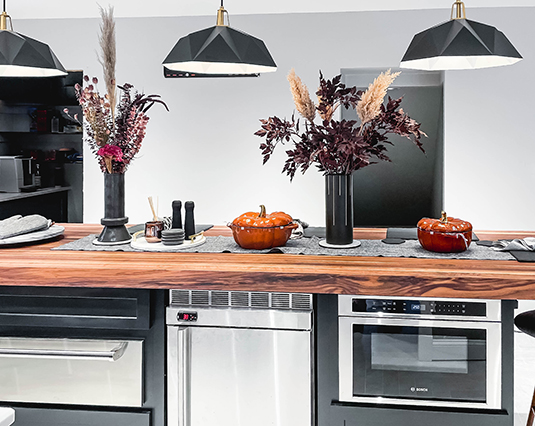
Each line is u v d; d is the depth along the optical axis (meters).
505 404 1.82
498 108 4.21
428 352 1.84
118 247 2.24
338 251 2.13
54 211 5.75
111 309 1.95
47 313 1.98
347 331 1.88
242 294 1.90
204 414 1.94
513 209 4.27
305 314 1.85
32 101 5.78
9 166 5.08
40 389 2.01
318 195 4.53
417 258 1.99
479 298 1.77
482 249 2.16
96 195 4.71
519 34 4.13
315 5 4.18
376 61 4.34
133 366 1.96
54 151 5.88
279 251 2.12
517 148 4.22
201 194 4.63
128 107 2.24
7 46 2.16
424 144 4.54
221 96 4.54
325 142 2.07
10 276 1.91
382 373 1.88
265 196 4.59
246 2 4.12
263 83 4.48
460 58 2.31
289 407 1.89
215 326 1.91
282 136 2.11
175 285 1.87
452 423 1.84
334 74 4.39
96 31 4.57
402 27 4.30
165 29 4.51
